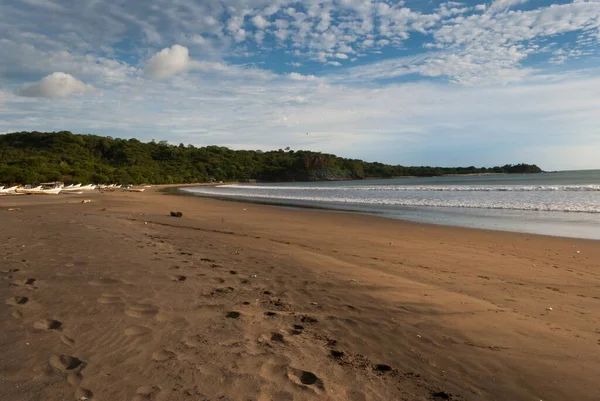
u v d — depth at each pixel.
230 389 2.81
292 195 41.81
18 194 40.62
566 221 16.02
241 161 153.25
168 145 148.00
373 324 4.36
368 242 11.02
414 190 42.41
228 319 4.18
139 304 4.46
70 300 4.49
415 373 3.30
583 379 3.29
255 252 8.37
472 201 25.98
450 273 7.30
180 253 7.69
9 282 5.12
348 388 2.99
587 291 6.27
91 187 60.47
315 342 3.78
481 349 3.82
